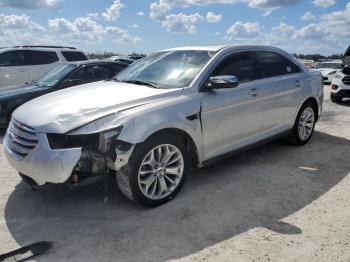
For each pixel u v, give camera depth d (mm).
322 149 6328
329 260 3164
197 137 4469
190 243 3438
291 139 6395
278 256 3225
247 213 4008
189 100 4391
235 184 4789
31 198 4438
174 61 5184
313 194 4492
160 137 4062
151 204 4109
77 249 3365
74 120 3818
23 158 3900
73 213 4047
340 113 9891
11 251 3346
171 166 4301
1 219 3939
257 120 5352
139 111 3957
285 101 5840
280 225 3750
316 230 3648
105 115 3855
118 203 4262
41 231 3686
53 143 3771
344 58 12828
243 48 5363
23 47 12398
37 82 8789
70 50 13227
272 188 4672
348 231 3627
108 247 3391
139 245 3416
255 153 6066
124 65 9633
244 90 5074
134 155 3869
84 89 4855
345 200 4324
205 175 5094
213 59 4875
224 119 4793
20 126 4055
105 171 3904
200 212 4035
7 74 11914
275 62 5871
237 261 3160
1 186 4816
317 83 6598
